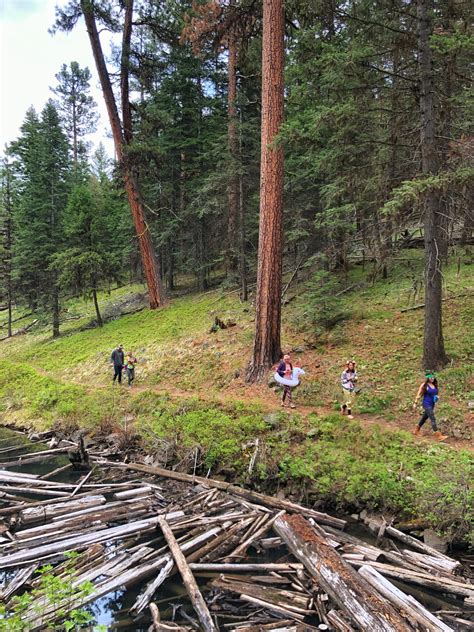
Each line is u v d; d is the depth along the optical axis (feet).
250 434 36.40
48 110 106.01
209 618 17.78
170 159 87.20
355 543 23.59
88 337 84.17
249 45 58.23
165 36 82.23
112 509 28.76
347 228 48.83
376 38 39.32
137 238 95.91
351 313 54.34
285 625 17.61
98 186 136.98
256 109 78.64
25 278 102.47
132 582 20.86
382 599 17.89
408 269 60.29
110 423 46.21
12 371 75.56
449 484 24.94
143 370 60.34
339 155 39.88
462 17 36.94
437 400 32.14
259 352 47.67
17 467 39.88
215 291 83.35
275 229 46.44
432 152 36.50
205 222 87.04
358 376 42.14
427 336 39.60
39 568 22.44
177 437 39.09
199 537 24.40
